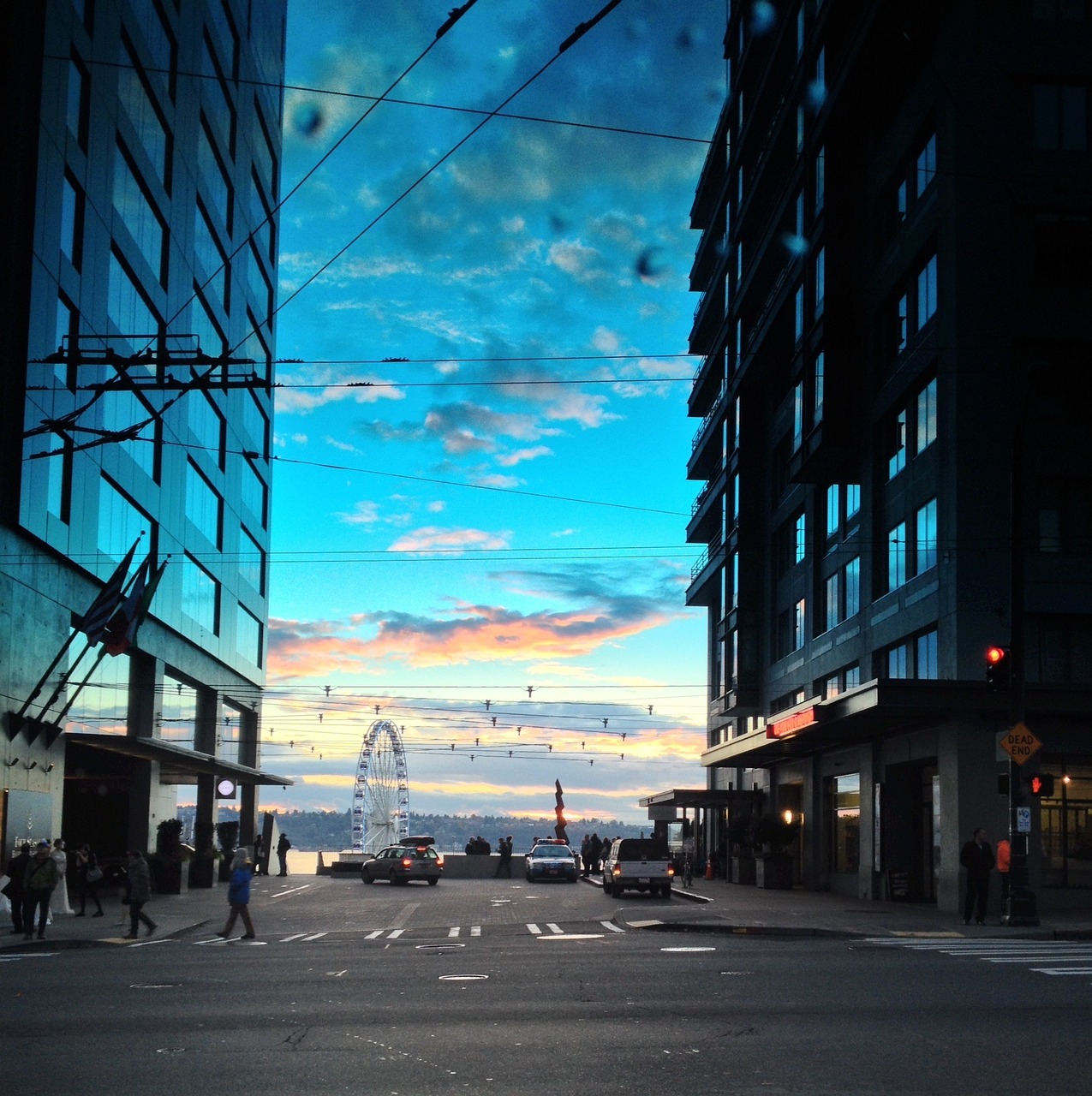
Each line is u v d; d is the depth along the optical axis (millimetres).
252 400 64438
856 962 18000
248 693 64688
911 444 36438
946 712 30734
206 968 18656
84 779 45312
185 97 48438
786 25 49781
